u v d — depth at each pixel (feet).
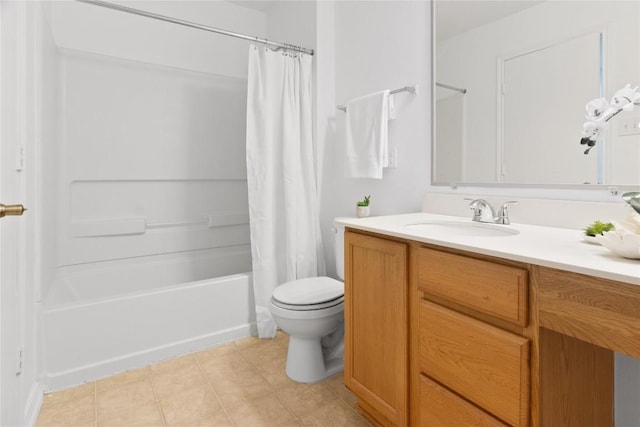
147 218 8.43
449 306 3.38
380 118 6.03
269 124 6.97
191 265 8.84
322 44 7.54
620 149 3.61
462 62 5.10
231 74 9.42
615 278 2.15
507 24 4.54
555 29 4.07
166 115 8.55
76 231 7.49
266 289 6.98
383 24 6.44
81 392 5.20
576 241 3.22
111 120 7.86
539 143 4.27
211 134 9.21
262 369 5.88
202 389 5.31
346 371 4.76
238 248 9.68
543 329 2.68
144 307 5.96
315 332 5.36
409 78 5.97
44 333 5.16
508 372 2.79
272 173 7.06
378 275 4.17
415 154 5.89
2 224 3.49
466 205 4.98
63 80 7.29
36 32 5.23
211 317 6.65
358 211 6.48
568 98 3.99
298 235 7.32
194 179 8.99
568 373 2.91
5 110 3.65
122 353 5.78
